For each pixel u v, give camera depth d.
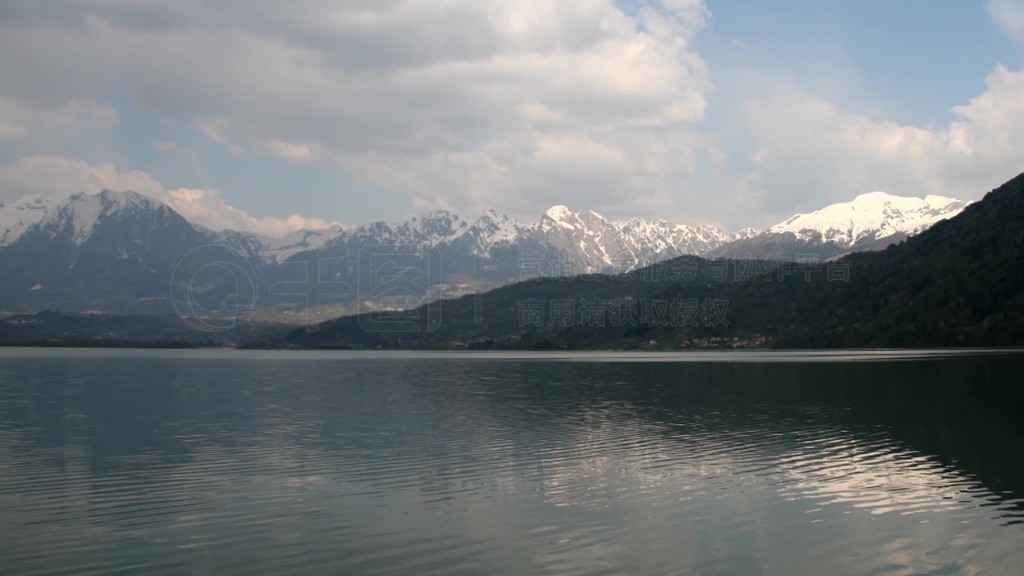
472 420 70.12
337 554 30.70
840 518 35.38
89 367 172.12
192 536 33.06
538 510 36.88
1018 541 31.92
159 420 71.06
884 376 110.81
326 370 162.38
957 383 97.56
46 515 36.25
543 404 84.25
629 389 103.00
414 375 141.50
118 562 29.81
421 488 41.62
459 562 29.78
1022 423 63.34
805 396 87.38
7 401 89.56
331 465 48.06
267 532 33.59
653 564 29.47
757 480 43.09
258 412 77.62
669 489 41.06
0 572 28.69
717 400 85.81
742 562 29.69
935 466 46.41
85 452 53.12
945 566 29.27
